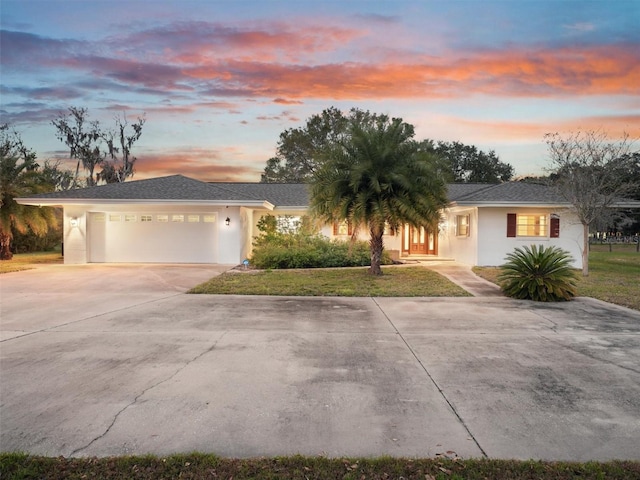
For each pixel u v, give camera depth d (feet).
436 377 15.42
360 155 43.52
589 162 49.42
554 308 29.09
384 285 38.78
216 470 9.20
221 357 17.75
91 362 16.93
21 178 61.31
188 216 57.98
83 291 35.37
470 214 57.41
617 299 32.32
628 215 96.43
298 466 9.37
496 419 11.94
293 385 14.53
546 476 9.01
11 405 12.71
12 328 22.75
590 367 16.65
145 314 26.48
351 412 12.36
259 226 65.41
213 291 35.09
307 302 30.96
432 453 10.05
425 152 44.09
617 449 10.28
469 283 40.45
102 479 8.84
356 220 41.60
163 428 11.26
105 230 58.13
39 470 9.13
